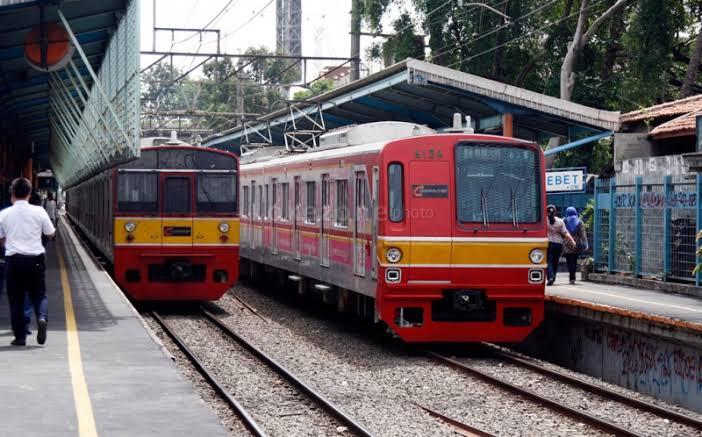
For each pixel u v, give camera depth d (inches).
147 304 867.4
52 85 868.6
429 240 574.9
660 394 520.1
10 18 593.3
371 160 597.0
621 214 807.7
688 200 714.2
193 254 778.2
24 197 456.4
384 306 575.5
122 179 769.6
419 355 601.6
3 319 564.1
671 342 510.0
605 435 392.2
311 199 757.3
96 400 349.1
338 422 402.0
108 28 711.1
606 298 650.2
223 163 785.6
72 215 2007.9
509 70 1491.1
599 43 1437.0
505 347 690.2
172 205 775.1
